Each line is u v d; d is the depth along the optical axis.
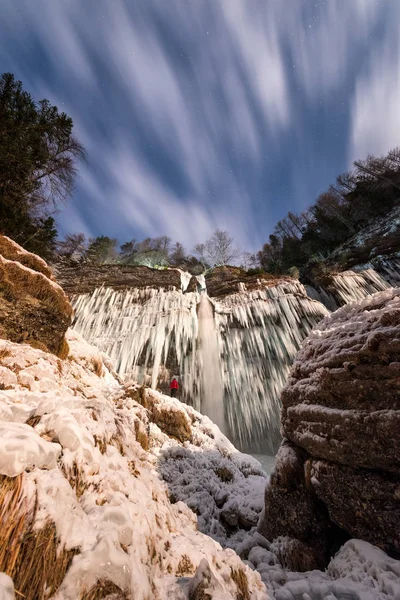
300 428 3.14
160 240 42.62
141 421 4.85
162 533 1.39
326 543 2.59
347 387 2.57
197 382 13.54
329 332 3.15
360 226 30.41
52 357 4.01
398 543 2.01
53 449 1.11
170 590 1.08
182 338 14.56
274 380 13.52
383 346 2.31
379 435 2.21
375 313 2.65
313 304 15.03
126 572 0.91
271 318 14.98
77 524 0.96
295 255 33.22
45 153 11.85
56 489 0.99
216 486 4.64
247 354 14.33
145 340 14.27
